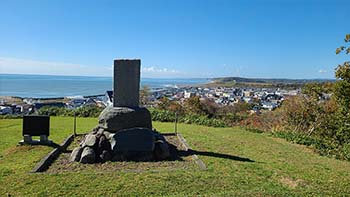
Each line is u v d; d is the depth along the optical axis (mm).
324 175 7098
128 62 8961
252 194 5441
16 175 6418
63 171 6848
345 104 11547
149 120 8938
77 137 10641
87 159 7535
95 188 5723
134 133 8172
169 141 10383
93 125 13680
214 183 6125
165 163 7613
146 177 6363
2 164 7301
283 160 8406
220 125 15148
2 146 9273
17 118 16156
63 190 5613
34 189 5656
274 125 15469
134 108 8820
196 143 10102
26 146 8891
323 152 10062
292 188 6051
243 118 18141
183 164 7562
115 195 5426
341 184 6332
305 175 7000
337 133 11773
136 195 5453
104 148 8023
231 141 10859
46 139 9273
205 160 7945
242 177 6602
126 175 6473
